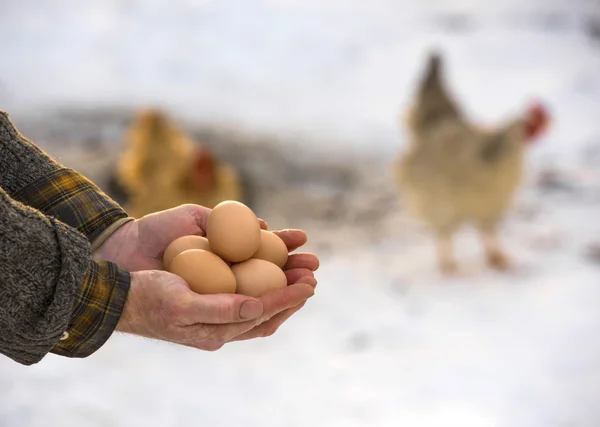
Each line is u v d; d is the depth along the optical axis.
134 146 6.54
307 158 9.46
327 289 5.89
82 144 9.41
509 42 13.92
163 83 12.59
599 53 13.60
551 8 15.28
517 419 3.67
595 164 9.07
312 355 4.61
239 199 6.98
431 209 6.26
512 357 4.44
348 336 4.92
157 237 1.97
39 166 1.89
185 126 10.50
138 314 1.58
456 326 5.01
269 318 1.65
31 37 14.34
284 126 10.76
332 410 3.86
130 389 4.13
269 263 1.81
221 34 14.49
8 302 1.43
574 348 4.51
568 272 5.97
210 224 1.86
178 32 14.62
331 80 12.74
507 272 6.10
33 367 4.38
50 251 1.46
